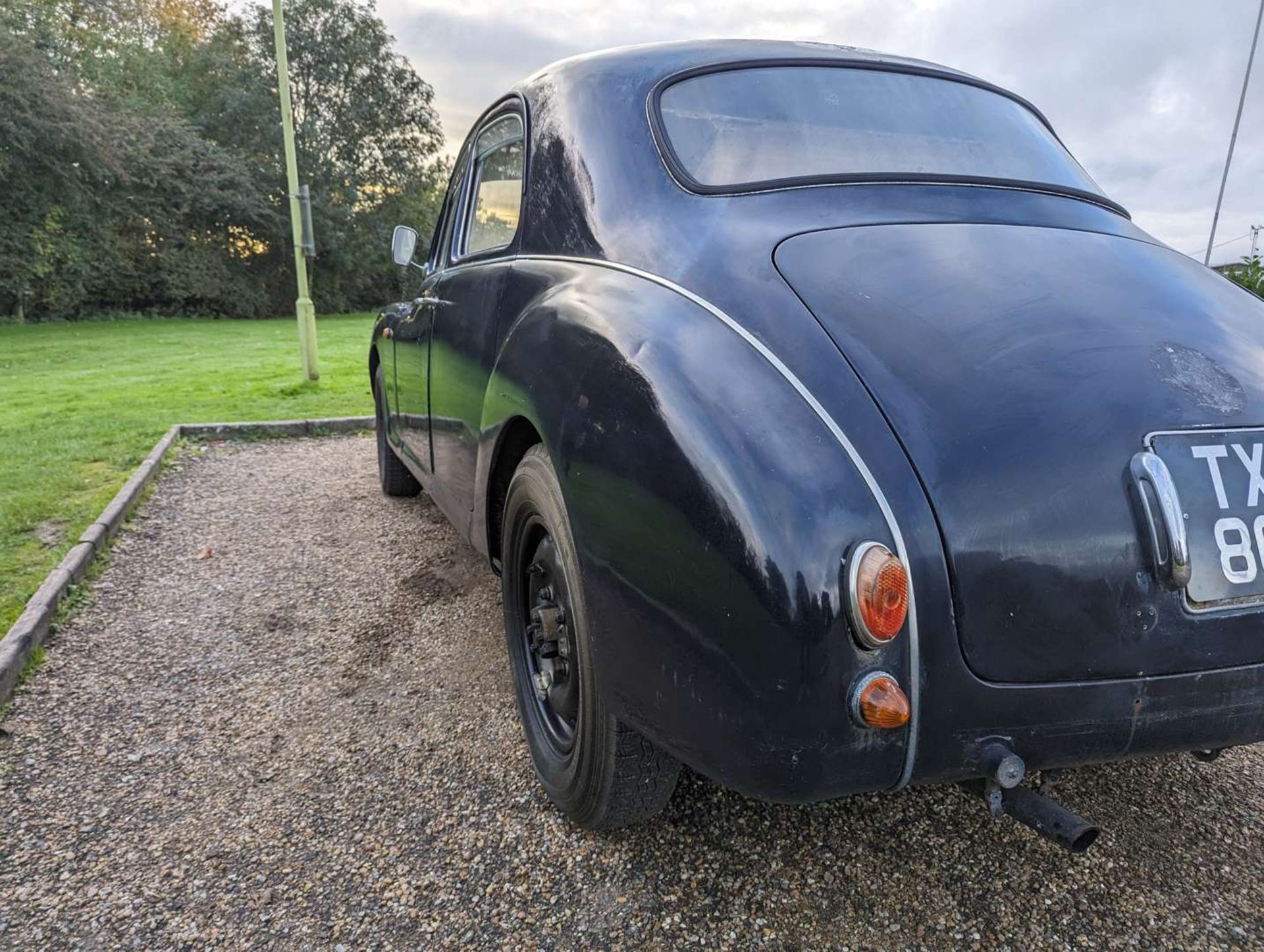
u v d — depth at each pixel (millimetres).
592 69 2314
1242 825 1976
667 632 1389
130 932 1654
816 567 1193
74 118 22750
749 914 1688
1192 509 1302
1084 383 1362
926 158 2051
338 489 5059
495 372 2051
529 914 1691
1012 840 1912
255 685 2650
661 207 1864
